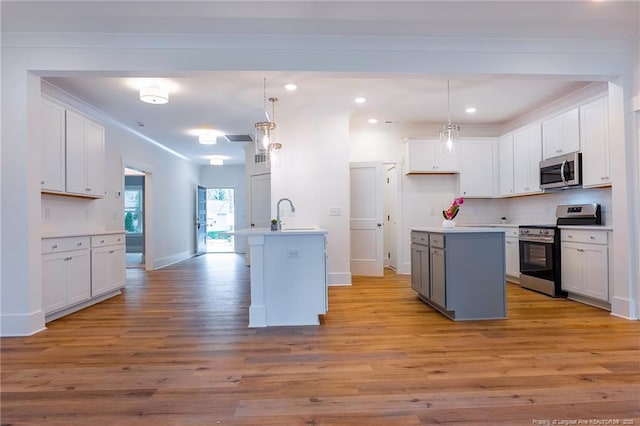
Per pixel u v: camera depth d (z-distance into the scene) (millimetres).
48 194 4254
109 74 3326
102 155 4945
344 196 5512
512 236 5430
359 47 3354
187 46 3283
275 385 2209
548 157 4969
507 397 2039
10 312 3195
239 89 4477
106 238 4648
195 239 10414
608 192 4316
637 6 2854
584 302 4207
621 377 2266
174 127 6340
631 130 3477
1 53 3217
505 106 5316
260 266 3467
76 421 1834
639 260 3453
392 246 7012
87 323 3578
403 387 2170
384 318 3658
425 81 4277
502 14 2961
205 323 3557
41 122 3719
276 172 5496
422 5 2826
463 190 6121
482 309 3590
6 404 2006
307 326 3412
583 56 3447
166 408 1953
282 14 2949
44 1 2730
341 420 1828
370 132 6434
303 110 5375
